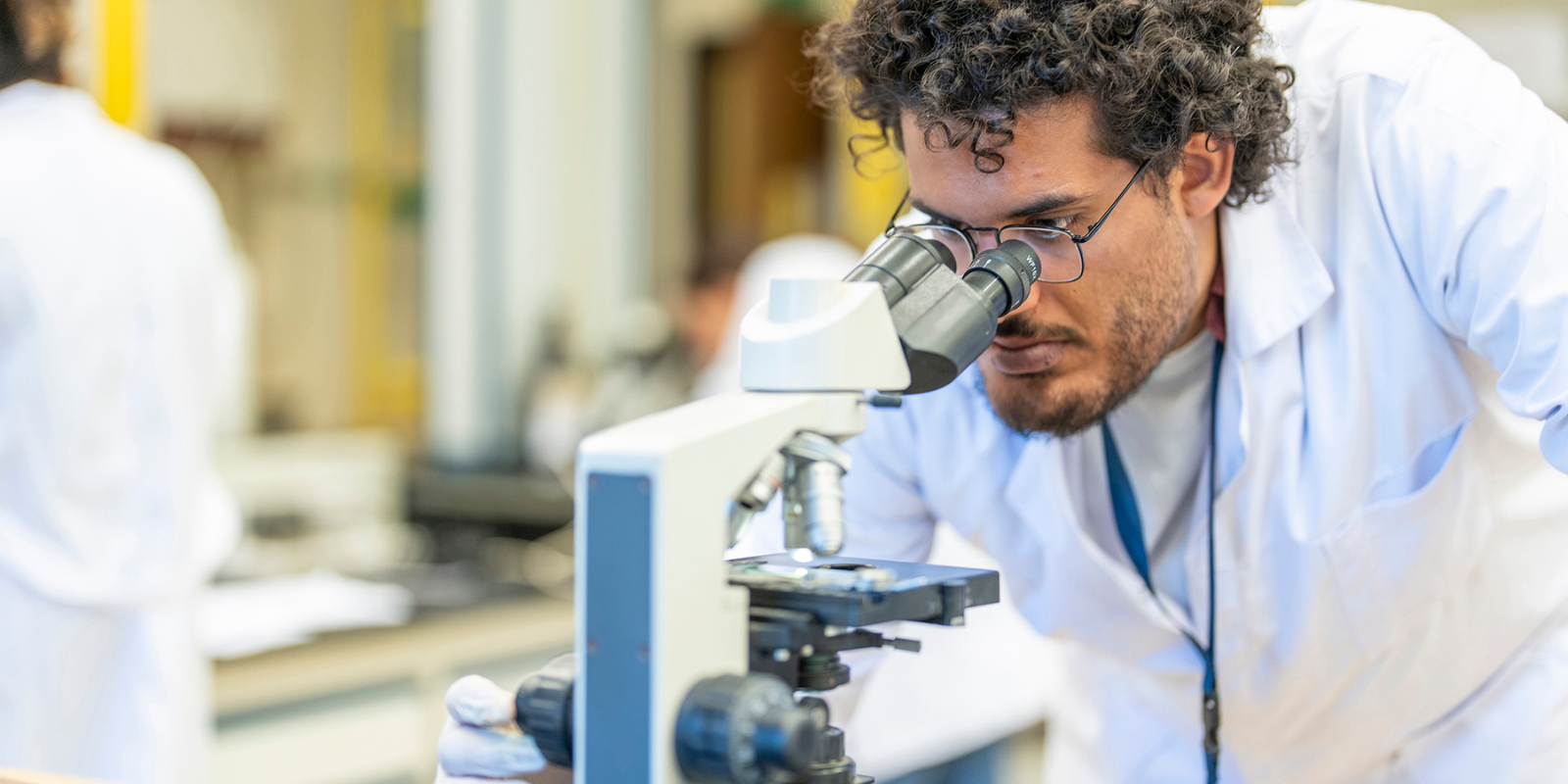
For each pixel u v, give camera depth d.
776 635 0.74
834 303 0.76
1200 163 1.10
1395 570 1.24
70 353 1.60
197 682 1.79
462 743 0.87
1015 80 0.94
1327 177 1.20
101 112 1.90
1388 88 1.14
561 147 3.77
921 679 2.47
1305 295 1.19
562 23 3.75
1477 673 1.36
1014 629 2.62
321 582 2.48
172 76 2.91
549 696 0.78
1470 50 1.15
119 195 1.69
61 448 1.60
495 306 3.68
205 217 1.86
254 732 2.00
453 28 3.55
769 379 0.76
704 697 0.69
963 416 1.33
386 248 3.53
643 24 4.08
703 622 0.71
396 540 2.93
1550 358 1.00
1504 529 1.29
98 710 1.68
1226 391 1.23
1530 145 1.05
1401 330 1.16
